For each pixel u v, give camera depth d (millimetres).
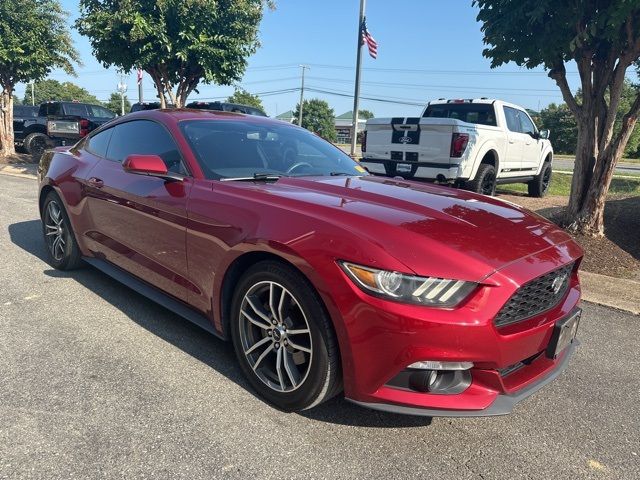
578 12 5695
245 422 2520
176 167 3354
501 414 2240
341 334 2285
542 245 2623
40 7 13945
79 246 4441
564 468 2326
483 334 2148
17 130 17625
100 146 4352
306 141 4070
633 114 6238
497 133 9109
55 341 3309
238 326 2795
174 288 3289
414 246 2256
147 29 9320
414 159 8273
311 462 2250
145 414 2543
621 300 4676
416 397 2223
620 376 3285
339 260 2277
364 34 15289
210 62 10117
